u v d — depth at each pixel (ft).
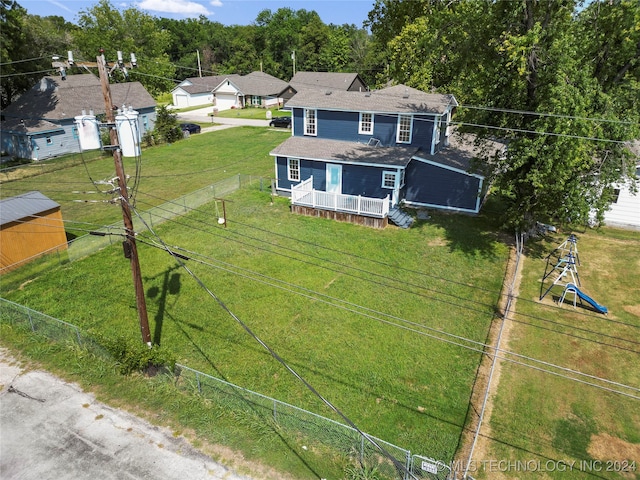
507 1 59.82
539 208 68.03
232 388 42.04
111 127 38.75
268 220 83.71
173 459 37.73
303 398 43.34
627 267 66.13
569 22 59.36
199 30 396.98
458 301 58.23
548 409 41.42
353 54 291.17
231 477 36.09
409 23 125.90
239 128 177.78
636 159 62.85
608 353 48.47
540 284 61.77
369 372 46.47
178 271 66.03
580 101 54.75
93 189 104.01
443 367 47.03
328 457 37.73
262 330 53.21
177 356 49.29
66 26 272.31
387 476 35.55
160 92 221.66
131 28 206.49
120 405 43.45
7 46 135.54
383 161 84.17
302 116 98.68
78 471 36.86
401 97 93.86
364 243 74.08
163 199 96.12
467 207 85.76
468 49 65.87
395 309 56.80
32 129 127.24
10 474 36.63
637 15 57.36
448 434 39.09
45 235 68.54
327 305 57.77
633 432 38.91
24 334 53.52
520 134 63.98
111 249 73.10
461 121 79.05
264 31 353.31
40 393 44.91
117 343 47.24
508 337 51.29
